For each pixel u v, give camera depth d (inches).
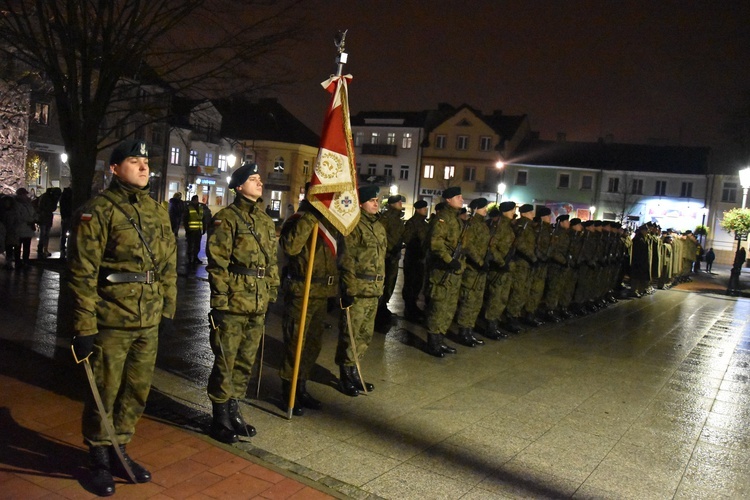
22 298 376.2
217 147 1905.8
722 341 433.4
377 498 163.0
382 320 404.2
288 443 195.6
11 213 492.4
